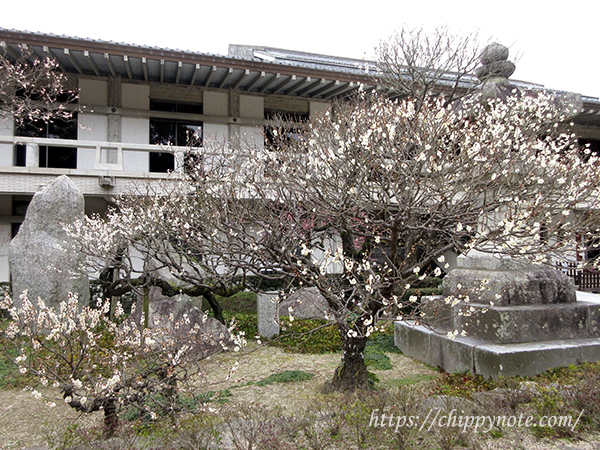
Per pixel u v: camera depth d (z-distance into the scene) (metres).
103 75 12.49
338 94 13.55
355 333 4.34
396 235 4.49
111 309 8.59
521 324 5.39
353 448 3.31
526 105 6.58
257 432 3.23
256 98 13.78
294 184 5.18
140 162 12.83
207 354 4.62
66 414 4.50
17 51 10.26
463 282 6.06
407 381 5.32
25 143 10.49
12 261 7.67
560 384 4.43
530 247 4.29
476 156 4.54
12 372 5.71
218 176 6.95
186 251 7.16
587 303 5.90
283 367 6.08
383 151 4.64
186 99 13.35
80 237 7.34
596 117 13.46
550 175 5.07
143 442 3.39
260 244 4.91
